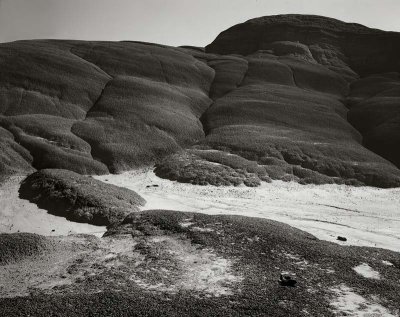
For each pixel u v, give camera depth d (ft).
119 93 357.20
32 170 224.94
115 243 122.42
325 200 204.03
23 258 110.11
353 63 549.13
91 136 275.39
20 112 304.30
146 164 254.88
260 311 80.59
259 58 523.29
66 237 126.82
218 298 87.10
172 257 110.11
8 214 156.56
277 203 192.54
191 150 273.13
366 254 114.32
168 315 77.46
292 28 602.85
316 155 266.36
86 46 484.74
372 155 281.74
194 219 136.26
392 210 187.32
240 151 267.59
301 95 402.72
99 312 78.43
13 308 80.59
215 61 512.22
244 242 117.70
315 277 98.02
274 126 323.57
